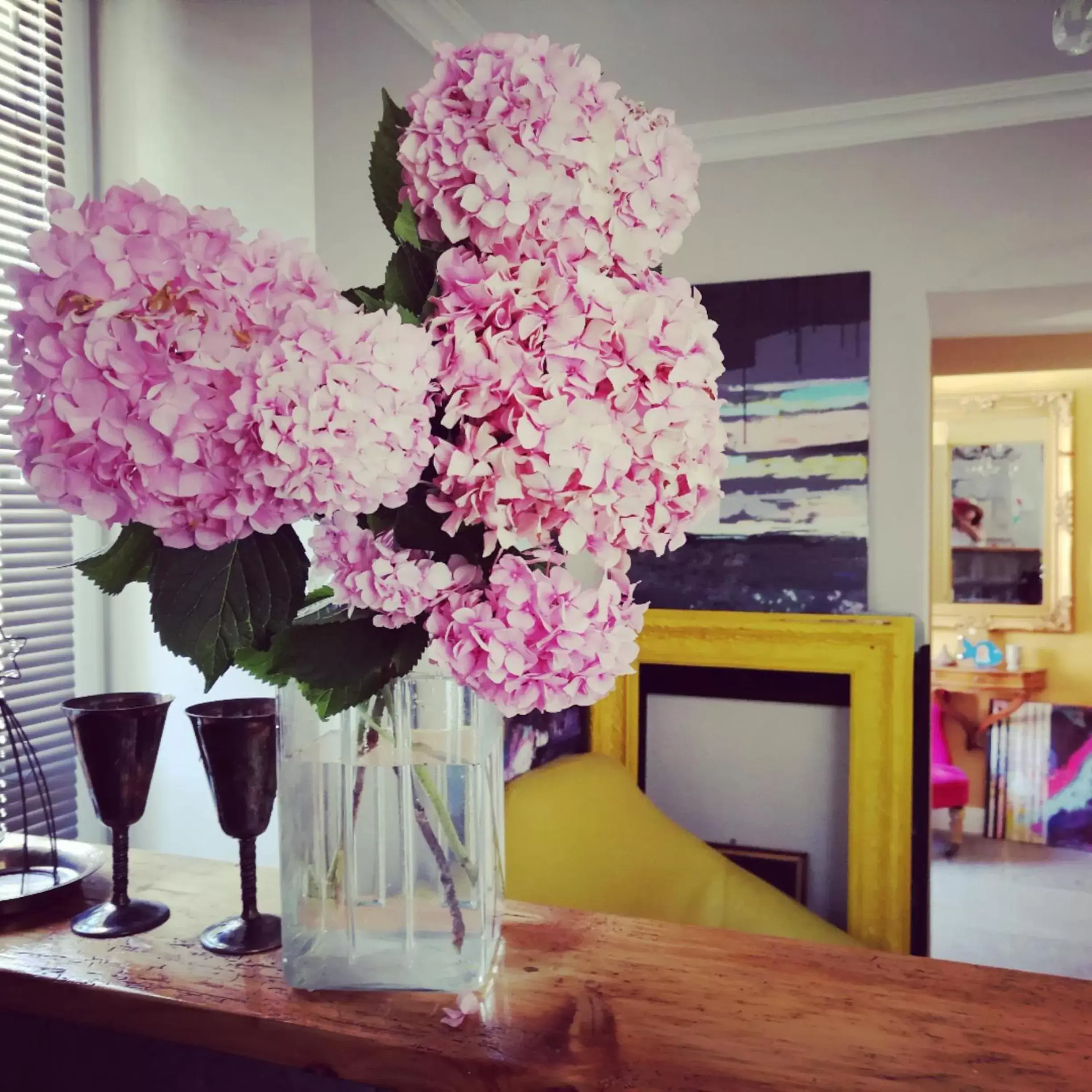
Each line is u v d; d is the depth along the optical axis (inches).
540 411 19.3
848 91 97.0
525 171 20.0
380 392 18.5
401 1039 26.5
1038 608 193.9
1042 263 98.5
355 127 74.1
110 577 22.5
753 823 106.6
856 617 101.1
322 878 29.1
